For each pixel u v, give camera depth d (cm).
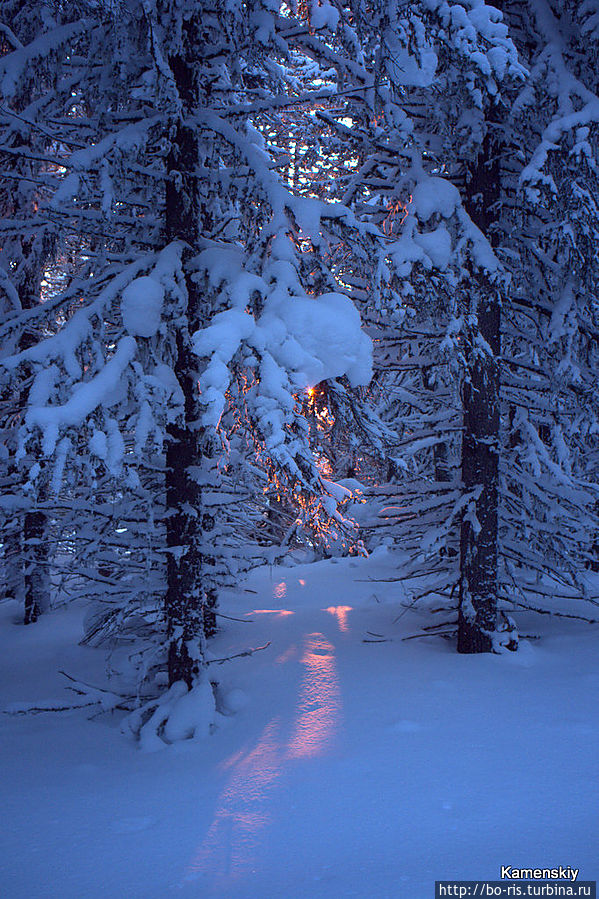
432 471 1175
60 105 848
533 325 908
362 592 1301
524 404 848
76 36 782
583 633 864
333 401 669
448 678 696
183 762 532
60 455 518
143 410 566
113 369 561
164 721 610
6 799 470
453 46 637
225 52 699
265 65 696
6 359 566
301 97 720
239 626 1041
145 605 707
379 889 325
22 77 768
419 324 866
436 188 758
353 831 393
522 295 862
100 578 687
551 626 923
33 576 1169
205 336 536
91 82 759
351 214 648
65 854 385
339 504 680
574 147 718
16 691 807
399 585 1329
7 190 1102
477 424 820
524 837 373
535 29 835
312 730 572
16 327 667
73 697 761
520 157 831
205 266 656
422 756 500
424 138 841
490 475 816
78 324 590
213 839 395
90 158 603
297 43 743
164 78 611
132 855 381
